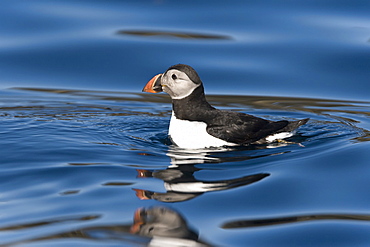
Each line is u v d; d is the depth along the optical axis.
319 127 12.59
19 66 16.59
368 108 14.34
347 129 12.40
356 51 16.75
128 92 15.62
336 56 16.66
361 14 18.67
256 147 11.06
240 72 16.20
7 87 15.58
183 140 11.24
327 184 9.23
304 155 10.58
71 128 12.48
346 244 7.34
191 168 9.93
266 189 8.97
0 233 7.40
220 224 7.78
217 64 16.50
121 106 14.64
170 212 8.10
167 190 8.89
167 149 11.09
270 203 8.49
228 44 17.22
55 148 11.01
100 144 11.36
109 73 16.34
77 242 7.16
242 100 14.98
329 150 10.84
